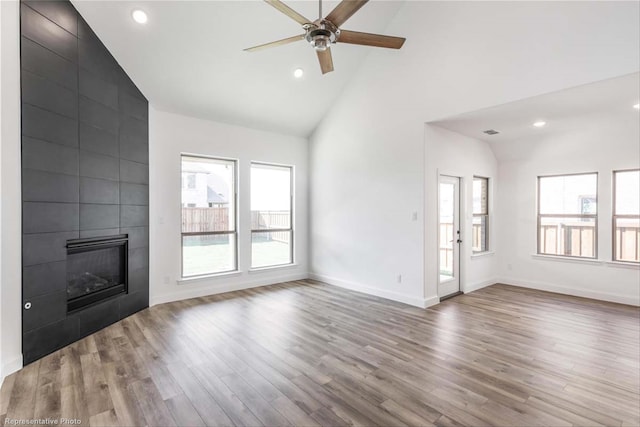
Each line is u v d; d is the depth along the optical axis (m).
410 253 4.37
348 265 5.31
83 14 3.24
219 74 4.30
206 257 5.02
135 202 4.05
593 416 1.96
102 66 3.53
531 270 5.30
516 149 5.32
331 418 1.96
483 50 3.59
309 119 5.67
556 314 3.92
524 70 3.28
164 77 4.12
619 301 4.38
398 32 4.44
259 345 3.04
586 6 2.88
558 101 3.38
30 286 2.70
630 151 4.27
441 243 4.73
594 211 4.70
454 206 4.93
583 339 3.14
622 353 2.83
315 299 4.65
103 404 2.11
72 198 3.13
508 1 3.38
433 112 4.07
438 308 4.19
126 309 3.87
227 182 5.23
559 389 2.27
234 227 5.28
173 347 3.00
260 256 5.61
